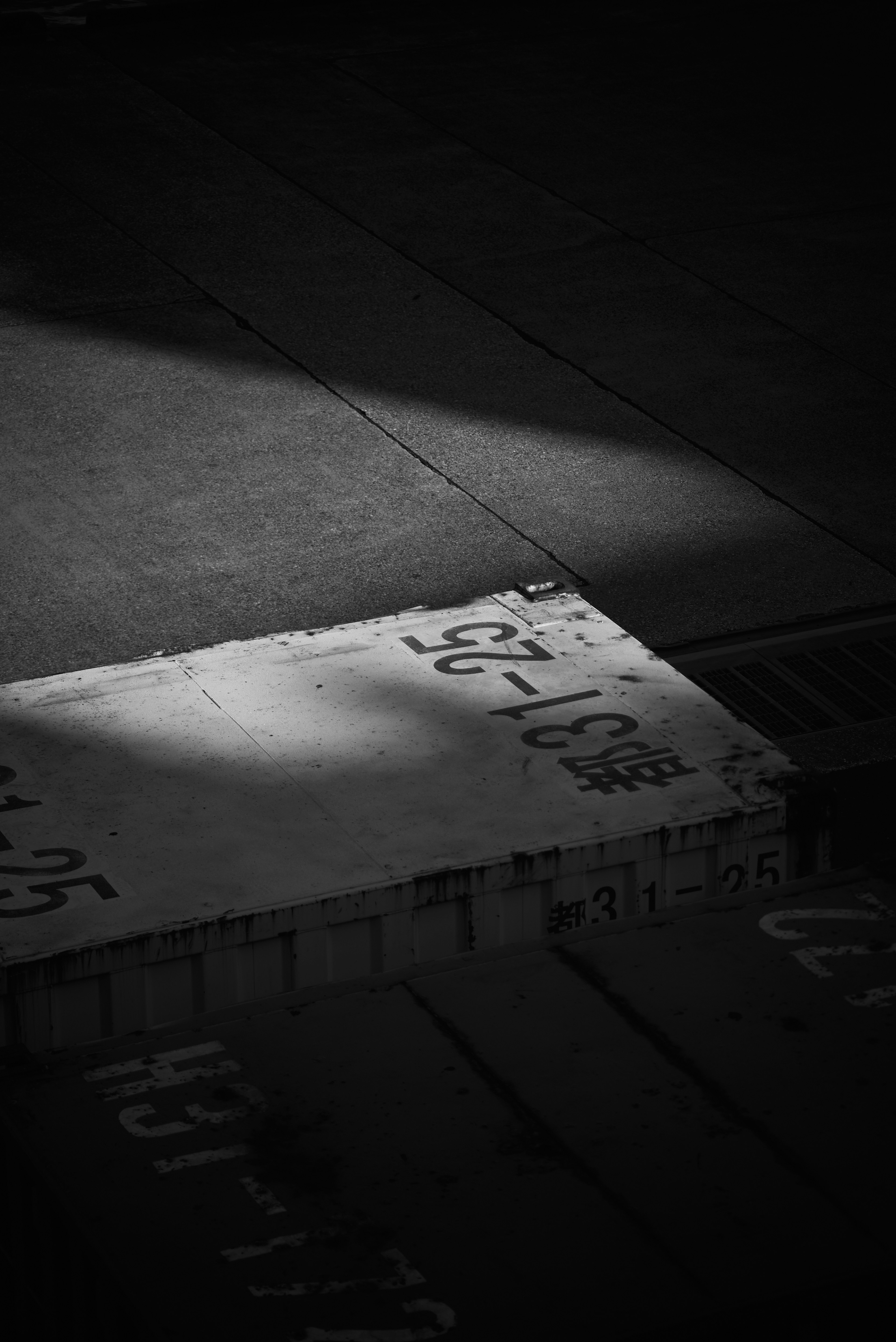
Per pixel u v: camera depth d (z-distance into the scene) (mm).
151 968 6859
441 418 15422
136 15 26969
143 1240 4777
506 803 7637
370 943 7152
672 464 14609
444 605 12516
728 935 6199
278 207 20125
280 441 15039
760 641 12086
